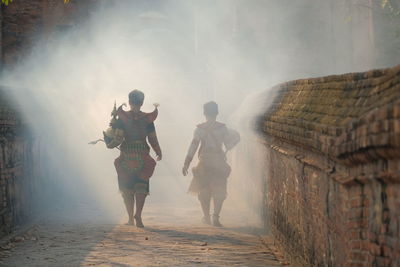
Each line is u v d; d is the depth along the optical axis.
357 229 4.83
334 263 5.73
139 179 11.40
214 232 10.98
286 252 8.55
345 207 5.18
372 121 4.22
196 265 7.87
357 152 4.53
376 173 4.32
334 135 5.33
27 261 8.12
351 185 4.97
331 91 6.56
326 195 6.04
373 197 4.46
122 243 9.50
